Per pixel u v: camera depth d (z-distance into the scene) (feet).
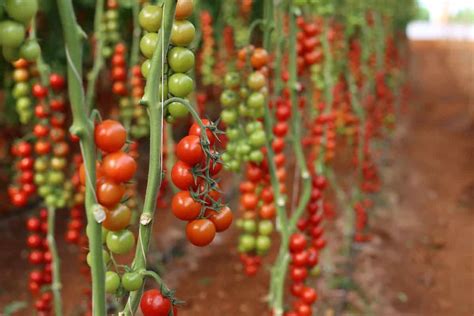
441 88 29.12
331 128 6.36
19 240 8.55
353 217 9.11
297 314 4.07
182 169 2.48
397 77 15.72
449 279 9.04
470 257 9.85
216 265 8.45
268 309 7.27
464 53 43.04
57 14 8.25
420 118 21.90
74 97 2.22
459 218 11.77
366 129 9.11
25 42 2.14
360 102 10.36
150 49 2.44
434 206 12.42
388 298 8.05
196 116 2.42
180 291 7.66
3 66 7.84
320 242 4.41
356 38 11.46
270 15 3.98
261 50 3.79
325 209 8.25
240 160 3.97
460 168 15.29
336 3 9.45
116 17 5.42
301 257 4.03
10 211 9.11
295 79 4.29
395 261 9.27
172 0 2.30
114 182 2.34
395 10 16.49
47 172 4.52
